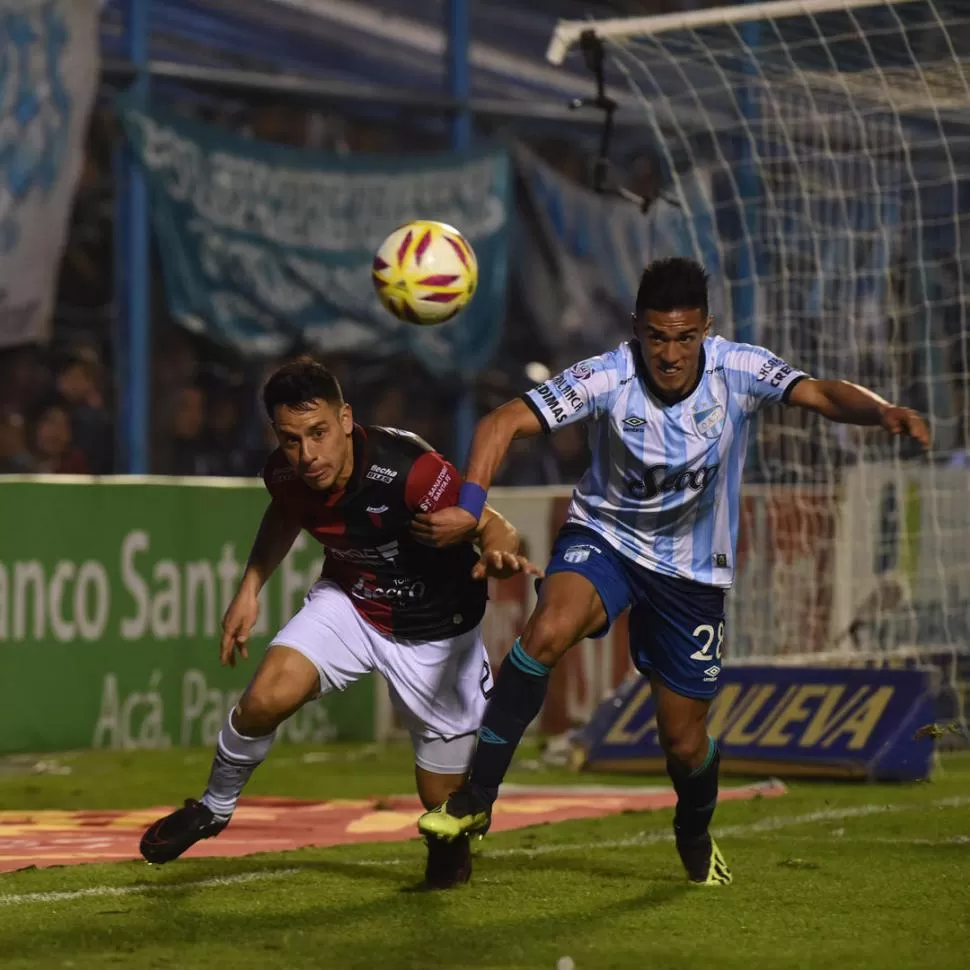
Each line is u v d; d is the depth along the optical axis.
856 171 25.39
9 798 19.84
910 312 25.64
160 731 26.12
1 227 27.33
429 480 11.27
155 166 29.34
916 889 12.12
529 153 33.34
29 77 27.56
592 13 35.81
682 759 11.93
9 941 10.09
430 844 12.02
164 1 31.67
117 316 29.47
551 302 33.75
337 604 11.71
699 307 10.84
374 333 31.36
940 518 26.38
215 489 26.84
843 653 24.80
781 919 10.88
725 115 30.56
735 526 11.71
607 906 11.32
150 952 9.74
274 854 14.23
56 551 25.02
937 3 21.61
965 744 25.08
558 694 28.22
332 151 32.62
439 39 35.09
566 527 11.84
